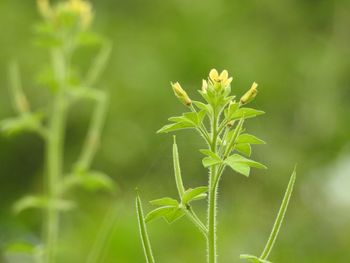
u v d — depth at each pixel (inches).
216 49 516.7
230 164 134.1
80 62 486.9
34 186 487.2
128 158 478.6
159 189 398.6
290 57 543.8
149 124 483.8
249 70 513.7
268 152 488.4
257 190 462.3
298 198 465.1
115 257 329.1
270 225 434.6
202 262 346.9
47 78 263.1
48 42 258.8
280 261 395.5
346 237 416.5
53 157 264.4
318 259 402.3
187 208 139.1
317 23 581.9
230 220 415.5
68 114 476.1
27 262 371.9
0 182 486.0
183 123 138.5
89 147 261.0
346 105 536.1
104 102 262.2
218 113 138.2
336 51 553.9
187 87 502.0
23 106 262.1
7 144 481.1
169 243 347.6
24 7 505.0
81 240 344.2
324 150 514.9
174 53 508.4
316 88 532.1
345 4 574.6
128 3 531.8
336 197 436.5
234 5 547.2
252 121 501.7
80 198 399.5
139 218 138.6
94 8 523.8
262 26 549.6
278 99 520.4
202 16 529.0
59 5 263.0
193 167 412.8
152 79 491.5
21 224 431.5
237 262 377.1
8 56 481.7
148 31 516.7
